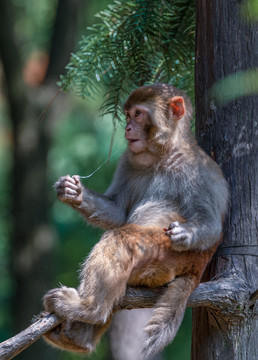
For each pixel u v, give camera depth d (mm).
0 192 27016
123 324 18203
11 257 22969
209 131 10172
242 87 9836
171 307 8844
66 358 21375
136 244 9000
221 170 9867
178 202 9844
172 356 25812
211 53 10164
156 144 10078
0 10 20312
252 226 9742
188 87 12125
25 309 20984
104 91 12523
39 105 20641
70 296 8852
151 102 10156
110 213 10367
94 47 11578
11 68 20547
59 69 20391
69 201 9984
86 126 24406
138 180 10336
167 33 11219
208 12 10242
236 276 9523
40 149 20875
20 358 20906
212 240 9227
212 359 9516
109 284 8812
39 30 25984
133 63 11430
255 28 9938
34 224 21016
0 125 28781
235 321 9359
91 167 23875
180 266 9141
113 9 11719
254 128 9875
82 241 25641
